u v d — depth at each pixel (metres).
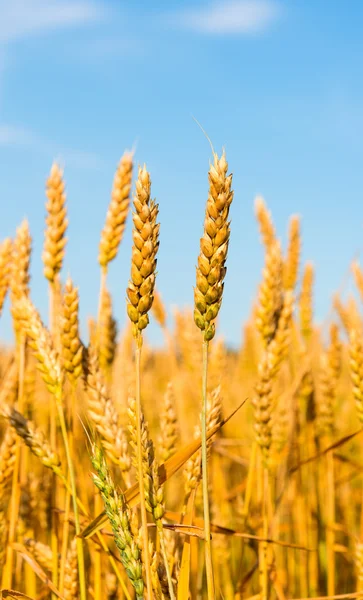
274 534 1.04
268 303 0.89
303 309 1.30
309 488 1.22
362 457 1.50
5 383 0.96
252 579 1.22
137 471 0.64
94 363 0.78
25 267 0.91
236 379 1.89
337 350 1.18
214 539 1.01
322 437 1.22
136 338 0.61
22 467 0.97
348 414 1.76
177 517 0.78
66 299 0.77
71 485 0.76
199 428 0.71
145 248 0.60
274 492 1.17
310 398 1.18
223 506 1.15
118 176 0.87
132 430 0.65
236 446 1.61
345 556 1.30
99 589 0.81
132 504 0.68
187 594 0.65
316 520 1.23
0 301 0.93
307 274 1.30
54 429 0.89
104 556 0.96
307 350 1.19
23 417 0.77
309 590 1.19
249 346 1.99
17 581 0.94
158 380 2.21
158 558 0.67
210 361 1.31
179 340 1.38
